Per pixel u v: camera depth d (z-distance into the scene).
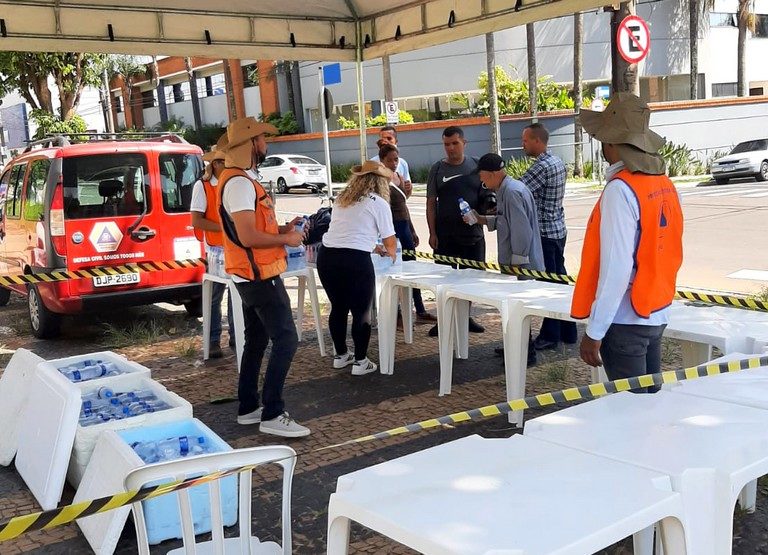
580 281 3.71
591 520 2.11
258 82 40.94
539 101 28.92
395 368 6.65
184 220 8.21
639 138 3.46
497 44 30.59
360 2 7.86
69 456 4.25
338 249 6.17
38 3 6.39
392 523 2.14
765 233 13.34
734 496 2.40
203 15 7.28
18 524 2.42
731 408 2.97
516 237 6.14
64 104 19.11
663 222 3.52
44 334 8.30
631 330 3.60
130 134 8.65
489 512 2.17
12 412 5.03
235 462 3.01
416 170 29.38
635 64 13.80
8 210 8.70
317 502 4.22
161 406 4.59
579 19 26.16
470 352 7.05
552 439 2.70
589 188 24.05
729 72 34.44
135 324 8.83
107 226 7.82
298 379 6.45
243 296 5.05
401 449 4.89
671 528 2.28
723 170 23.36
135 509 3.07
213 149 6.61
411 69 31.97
